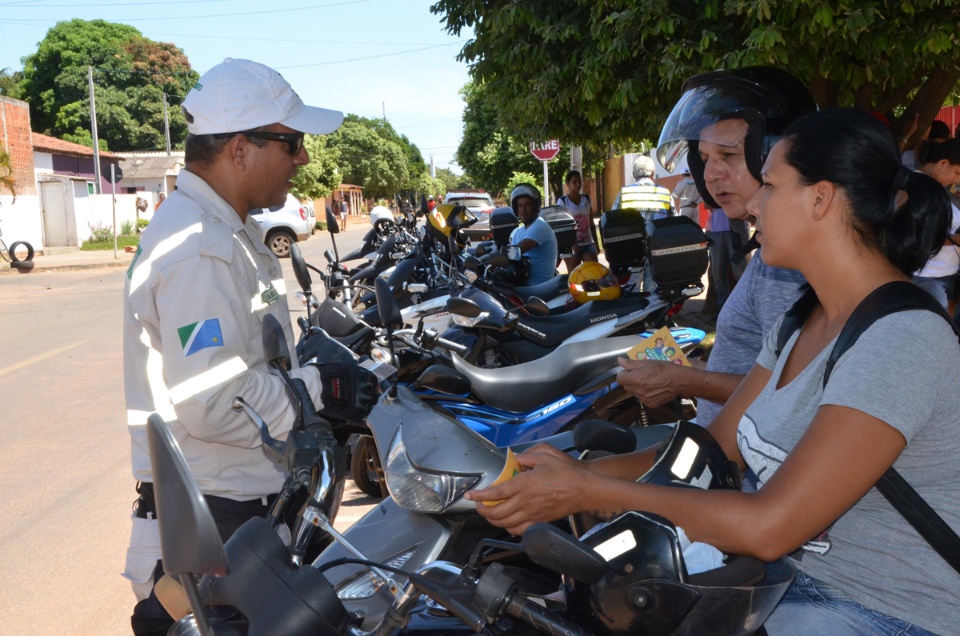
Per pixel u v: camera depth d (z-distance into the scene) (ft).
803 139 5.29
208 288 6.93
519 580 8.01
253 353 7.50
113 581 13.12
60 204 96.63
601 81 21.38
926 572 5.10
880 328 4.92
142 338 7.25
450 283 21.90
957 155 15.19
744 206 7.99
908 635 5.12
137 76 209.97
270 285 7.80
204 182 7.51
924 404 4.80
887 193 5.16
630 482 5.26
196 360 6.81
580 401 13.88
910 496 5.02
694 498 5.07
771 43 17.21
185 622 5.06
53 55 208.44
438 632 5.88
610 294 19.51
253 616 4.78
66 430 21.48
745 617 4.99
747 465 6.49
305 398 6.26
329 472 5.84
